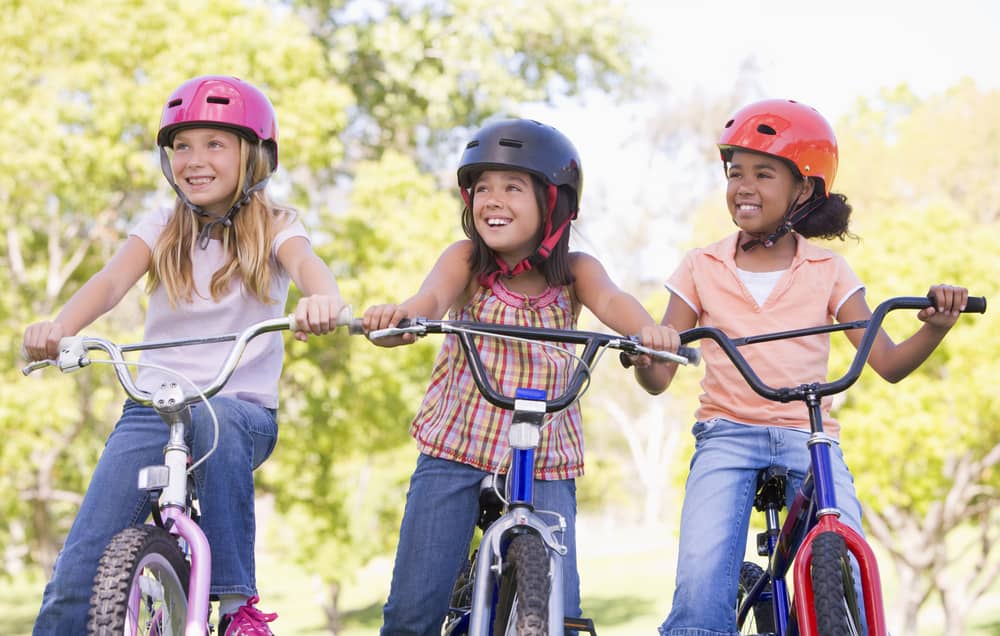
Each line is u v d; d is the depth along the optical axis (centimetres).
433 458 504
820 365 546
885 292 1848
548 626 398
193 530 411
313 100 1923
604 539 5753
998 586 3125
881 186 2506
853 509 489
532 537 416
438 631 510
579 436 514
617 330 497
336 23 2503
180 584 411
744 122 568
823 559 420
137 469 480
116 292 502
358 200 2020
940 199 1928
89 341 427
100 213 2027
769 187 561
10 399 1767
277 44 1925
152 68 1889
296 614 3403
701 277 568
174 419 421
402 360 1978
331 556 2211
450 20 2373
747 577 579
